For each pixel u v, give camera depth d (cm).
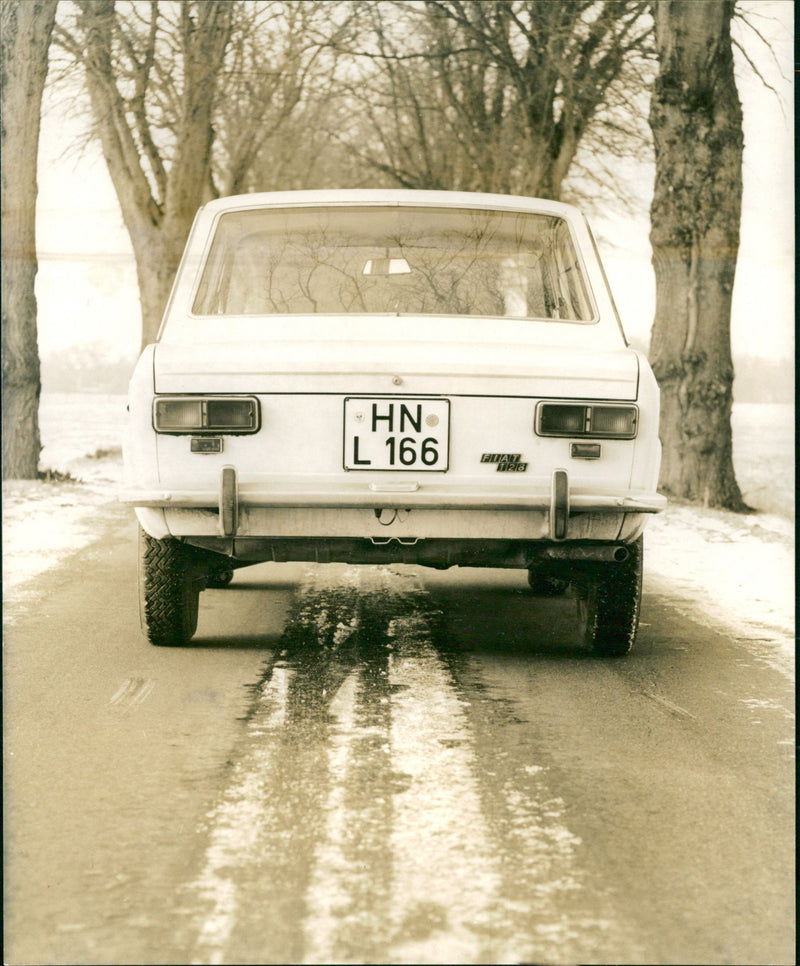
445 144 2123
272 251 545
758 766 400
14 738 426
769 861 318
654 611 707
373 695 490
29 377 1422
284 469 487
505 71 1948
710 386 1346
